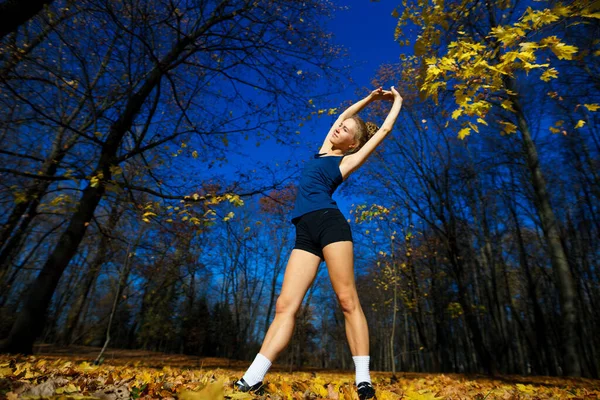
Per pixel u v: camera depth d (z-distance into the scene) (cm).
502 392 329
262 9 730
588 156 1705
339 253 192
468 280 1975
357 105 259
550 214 1205
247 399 157
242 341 2330
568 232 2127
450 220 1559
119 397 162
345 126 237
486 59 224
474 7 291
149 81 744
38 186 721
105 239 808
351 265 195
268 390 206
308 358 3816
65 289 2058
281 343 188
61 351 1573
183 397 129
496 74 218
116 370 320
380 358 3362
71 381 188
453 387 414
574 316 1075
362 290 2522
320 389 216
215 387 129
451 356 3111
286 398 179
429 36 287
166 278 1154
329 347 4831
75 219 699
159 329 2242
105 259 912
